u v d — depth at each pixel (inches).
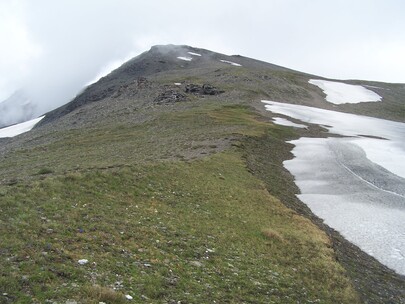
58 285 535.8
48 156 2391.7
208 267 764.6
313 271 898.1
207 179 1489.9
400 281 1013.8
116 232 804.0
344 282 878.4
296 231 1149.7
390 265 1106.7
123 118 3878.0
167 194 1203.2
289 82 7106.3
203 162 1737.2
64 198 931.3
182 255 792.9
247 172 1781.5
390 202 1672.0
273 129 3272.6
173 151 2121.1
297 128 3681.1
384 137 3823.8
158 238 842.8
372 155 2770.7
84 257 647.8
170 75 7869.1
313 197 1739.7
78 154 2317.9
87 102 7406.5
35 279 534.9
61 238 700.7
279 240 1036.5
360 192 1823.3
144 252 748.6
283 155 2586.1
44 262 589.3
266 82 6663.4
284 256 945.5
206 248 863.7
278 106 5068.9
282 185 1825.8
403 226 1384.1
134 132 3078.2
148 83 5959.6
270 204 1390.3
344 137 3555.6
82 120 4392.2
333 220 1453.0
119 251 718.5
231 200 1314.0
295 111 4884.4
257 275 788.6
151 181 1275.8
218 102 4726.9
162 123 3348.9
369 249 1210.6
